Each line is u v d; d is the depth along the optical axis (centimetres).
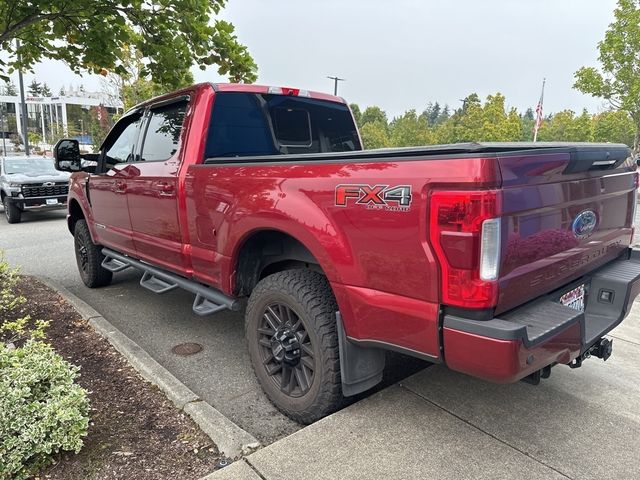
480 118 3769
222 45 543
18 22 501
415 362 377
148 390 318
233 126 384
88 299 552
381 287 234
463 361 210
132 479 233
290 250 313
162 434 269
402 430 263
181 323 476
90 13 505
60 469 239
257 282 343
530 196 216
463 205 197
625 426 274
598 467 237
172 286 410
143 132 446
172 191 373
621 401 304
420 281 217
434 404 291
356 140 484
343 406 295
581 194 258
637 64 1881
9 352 287
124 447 257
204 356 399
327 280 284
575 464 238
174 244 389
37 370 268
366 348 272
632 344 408
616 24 1891
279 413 310
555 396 307
